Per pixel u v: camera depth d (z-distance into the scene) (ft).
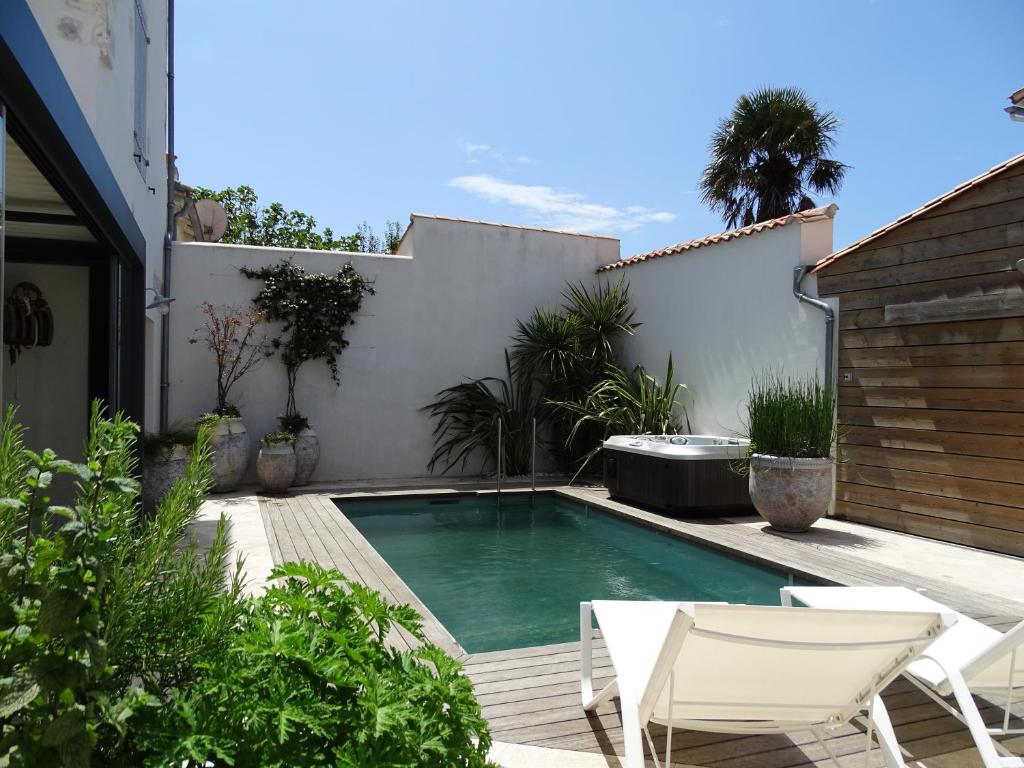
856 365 20.95
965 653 8.05
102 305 16.48
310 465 28.19
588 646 9.34
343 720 4.23
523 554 19.49
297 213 75.31
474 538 21.53
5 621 3.76
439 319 31.71
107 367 16.19
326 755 4.17
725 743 8.29
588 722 8.63
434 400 31.60
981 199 17.58
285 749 4.03
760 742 8.32
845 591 9.47
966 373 18.02
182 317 27.76
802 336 22.72
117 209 13.37
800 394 20.16
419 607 12.82
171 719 3.92
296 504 23.94
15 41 5.72
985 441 17.57
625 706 6.66
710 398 26.91
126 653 4.14
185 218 35.22
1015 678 7.64
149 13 21.08
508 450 31.45
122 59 15.23
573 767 7.59
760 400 20.56
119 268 15.83
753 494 20.01
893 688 9.81
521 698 9.26
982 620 12.23
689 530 20.04
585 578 17.04
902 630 6.11
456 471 31.71
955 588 14.23
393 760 4.09
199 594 4.45
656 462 22.70
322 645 4.76
